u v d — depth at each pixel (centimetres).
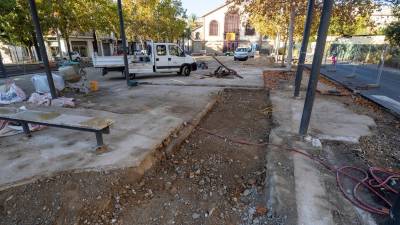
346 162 394
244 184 358
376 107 714
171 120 577
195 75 1549
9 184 312
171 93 948
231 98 910
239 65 2338
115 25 2720
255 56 3722
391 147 448
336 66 1888
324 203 290
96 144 432
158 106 734
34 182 318
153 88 1066
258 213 294
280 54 3481
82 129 381
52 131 498
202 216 294
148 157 393
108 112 657
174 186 353
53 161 371
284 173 349
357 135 494
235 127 586
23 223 272
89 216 285
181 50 1495
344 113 647
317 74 436
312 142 448
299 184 324
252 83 1180
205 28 5688
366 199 306
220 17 5575
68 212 283
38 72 1786
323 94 900
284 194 304
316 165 375
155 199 324
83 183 319
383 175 357
